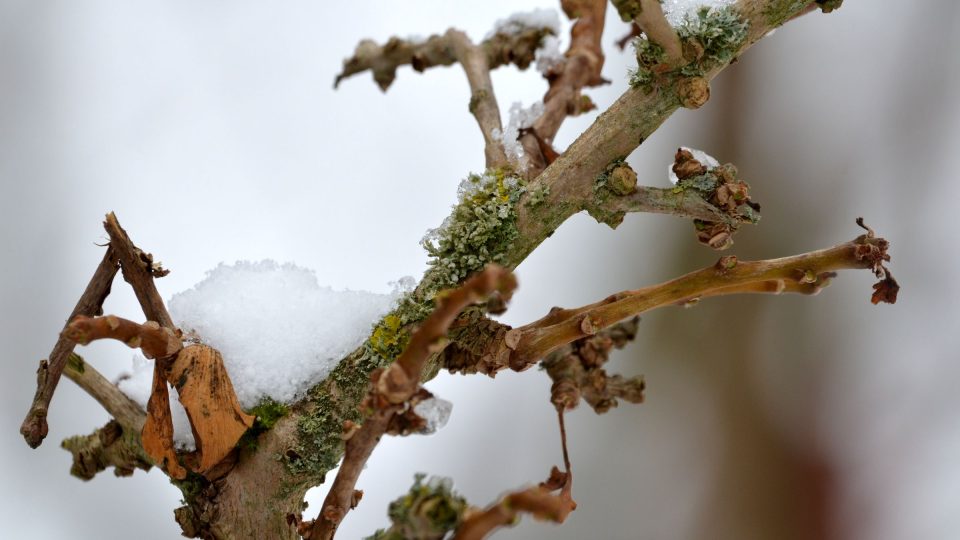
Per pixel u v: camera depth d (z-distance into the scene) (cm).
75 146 82
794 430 90
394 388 45
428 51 54
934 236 92
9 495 71
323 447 48
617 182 48
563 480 47
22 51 83
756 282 48
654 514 87
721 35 48
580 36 49
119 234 47
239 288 49
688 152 48
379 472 77
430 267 48
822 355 91
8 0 83
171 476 48
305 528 48
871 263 48
